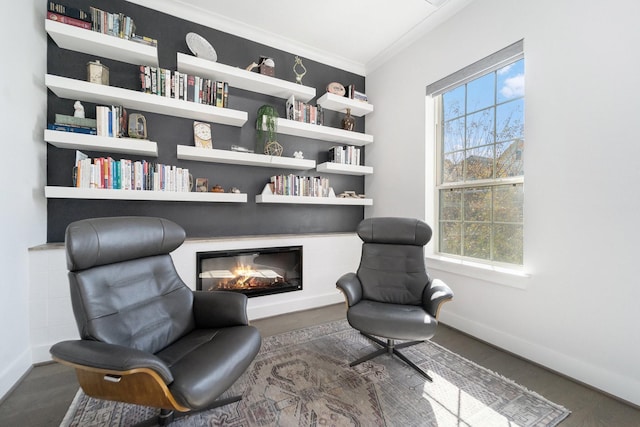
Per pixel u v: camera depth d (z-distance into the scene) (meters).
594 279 1.72
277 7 2.61
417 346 2.22
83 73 2.24
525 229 2.07
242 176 2.94
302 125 3.03
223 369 1.18
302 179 3.11
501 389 1.69
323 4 2.57
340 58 3.46
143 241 1.52
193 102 2.47
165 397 1.04
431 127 2.94
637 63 1.56
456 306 2.56
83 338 1.21
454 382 1.75
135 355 1.00
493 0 2.29
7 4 1.64
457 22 2.58
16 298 1.71
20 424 1.37
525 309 2.06
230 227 2.87
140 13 2.47
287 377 1.78
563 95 1.86
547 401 1.58
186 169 2.52
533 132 2.02
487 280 2.29
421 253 2.27
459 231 2.71
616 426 1.41
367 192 3.70
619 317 1.62
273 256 2.91
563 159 1.86
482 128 2.50
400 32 2.97
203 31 2.74
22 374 1.75
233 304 1.62
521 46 2.10
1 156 1.58
